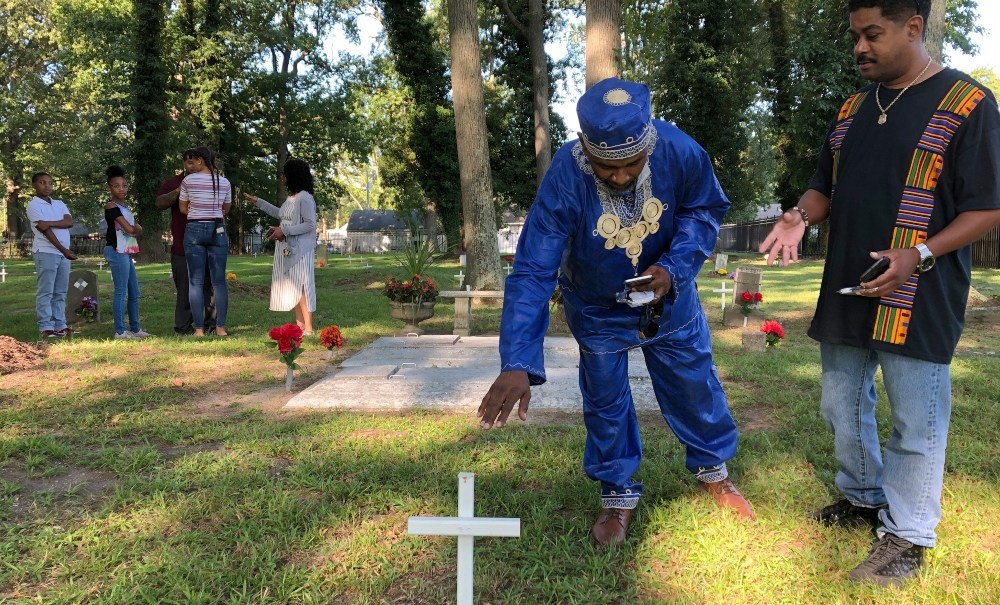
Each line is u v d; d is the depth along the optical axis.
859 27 2.36
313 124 35.06
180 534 2.98
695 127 24.97
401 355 7.18
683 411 2.93
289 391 5.68
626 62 26.06
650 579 2.59
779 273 19.75
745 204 36.28
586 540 2.88
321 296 13.23
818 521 3.00
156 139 27.41
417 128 27.83
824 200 2.74
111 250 7.98
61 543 2.88
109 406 5.18
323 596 2.50
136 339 7.98
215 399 5.45
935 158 2.31
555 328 9.06
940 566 2.58
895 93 2.43
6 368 6.29
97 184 33.06
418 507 3.23
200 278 8.23
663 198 2.49
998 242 21.56
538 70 20.88
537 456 3.91
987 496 3.15
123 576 2.62
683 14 24.59
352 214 68.81
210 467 3.77
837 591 2.44
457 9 11.36
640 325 2.51
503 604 2.46
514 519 1.98
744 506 3.04
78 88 30.58
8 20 34.53
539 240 2.49
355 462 3.85
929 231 2.36
